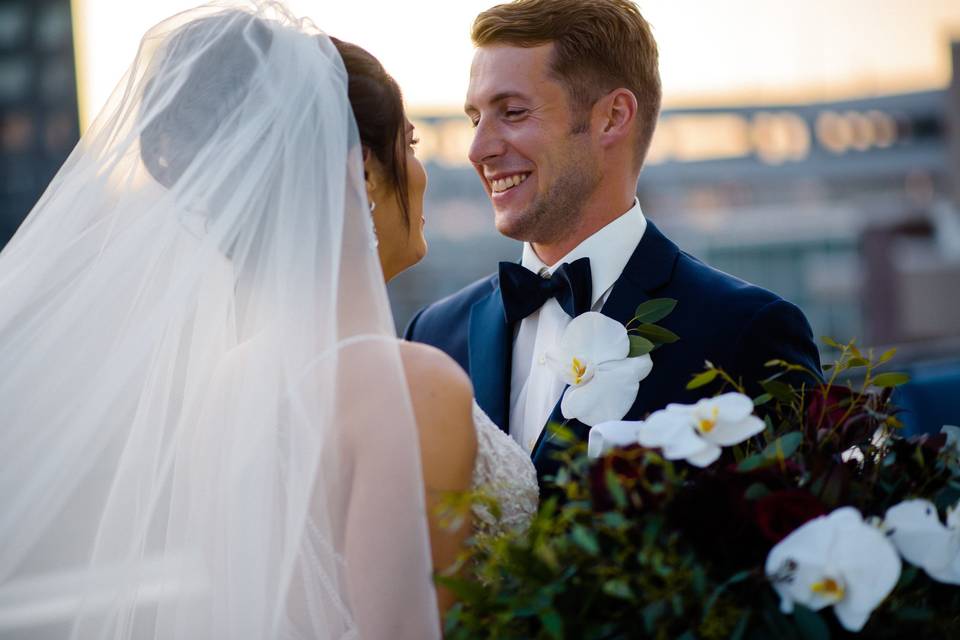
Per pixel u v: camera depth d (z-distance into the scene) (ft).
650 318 6.00
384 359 4.69
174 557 4.85
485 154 6.74
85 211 5.07
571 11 6.63
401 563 4.49
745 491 4.26
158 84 5.01
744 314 6.28
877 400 4.92
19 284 5.00
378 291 4.89
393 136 5.30
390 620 4.47
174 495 4.89
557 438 5.97
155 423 4.91
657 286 6.56
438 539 4.75
